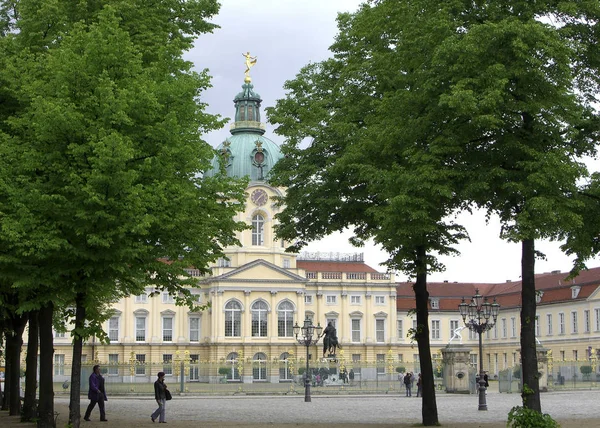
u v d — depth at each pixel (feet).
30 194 81.41
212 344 361.71
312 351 375.66
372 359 391.65
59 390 253.24
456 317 414.41
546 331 364.38
